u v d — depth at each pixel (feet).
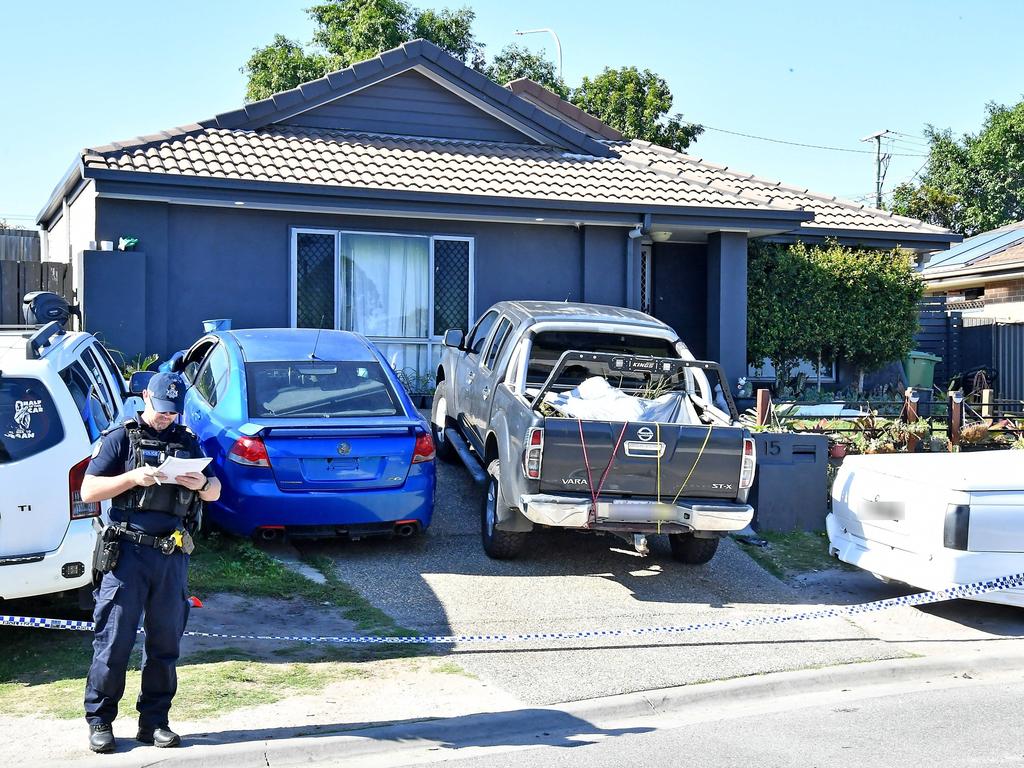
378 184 41.42
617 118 104.78
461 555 28.50
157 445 15.88
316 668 19.85
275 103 46.32
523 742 17.10
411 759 16.19
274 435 25.91
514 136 50.83
